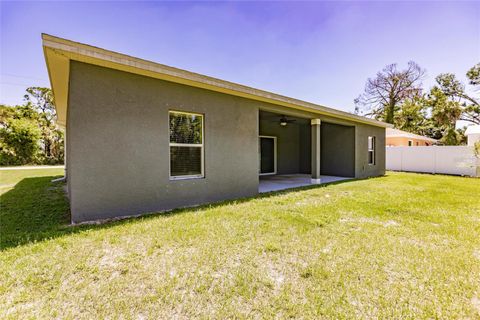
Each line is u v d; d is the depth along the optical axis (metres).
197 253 2.76
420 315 1.79
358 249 2.88
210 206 4.97
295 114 7.77
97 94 3.97
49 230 3.49
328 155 11.30
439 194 6.32
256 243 3.03
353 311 1.83
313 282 2.21
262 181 9.34
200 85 5.13
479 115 20.17
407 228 3.62
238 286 2.14
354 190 6.97
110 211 4.12
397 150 13.91
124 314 1.79
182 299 1.96
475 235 3.34
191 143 5.23
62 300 1.93
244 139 6.16
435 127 24.59
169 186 4.82
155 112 4.61
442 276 2.31
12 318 1.73
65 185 8.30
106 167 4.08
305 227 3.62
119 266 2.46
